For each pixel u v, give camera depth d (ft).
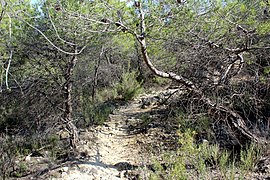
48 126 21.44
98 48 22.11
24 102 21.04
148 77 45.11
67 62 20.26
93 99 33.96
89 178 17.08
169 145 20.99
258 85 18.80
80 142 22.57
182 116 23.24
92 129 26.55
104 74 40.50
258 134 17.98
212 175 14.53
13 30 17.26
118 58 42.27
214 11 15.85
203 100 17.78
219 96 18.39
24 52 18.83
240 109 20.51
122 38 21.12
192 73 18.24
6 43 16.60
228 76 18.19
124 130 26.68
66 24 17.17
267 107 20.30
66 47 19.40
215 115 19.34
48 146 21.63
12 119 23.70
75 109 26.03
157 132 24.20
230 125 17.85
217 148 16.48
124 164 18.98
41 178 16.98
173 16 15.65
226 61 17.60
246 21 15.99
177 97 23.56
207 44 16.84
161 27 15.83
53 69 20.80
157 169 15.14
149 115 29.19
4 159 18.34
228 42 17.15
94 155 20.74
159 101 34.47
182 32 16.37
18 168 18.39
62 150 21.50
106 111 32.50
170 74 17.35
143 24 15.72
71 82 21.06
